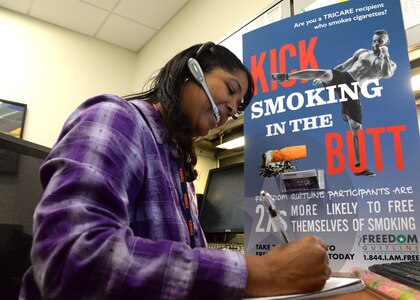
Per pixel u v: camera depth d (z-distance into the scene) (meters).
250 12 1.98
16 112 2.54
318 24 1.01
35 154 0.89
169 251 0.41
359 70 0.92
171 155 0.73
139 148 0.58
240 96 0.87
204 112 0.80
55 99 2.76
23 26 2.75
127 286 0.38
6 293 0.73
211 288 0.40
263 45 1.08
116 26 2.95
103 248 0.39
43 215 0.41
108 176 0.47
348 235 0.84
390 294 0.46
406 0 1.05
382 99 0.88
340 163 0.89
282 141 0.98
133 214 0.59
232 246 1.31
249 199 0.98
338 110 0.92
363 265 0.80
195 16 2.54
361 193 0.85
